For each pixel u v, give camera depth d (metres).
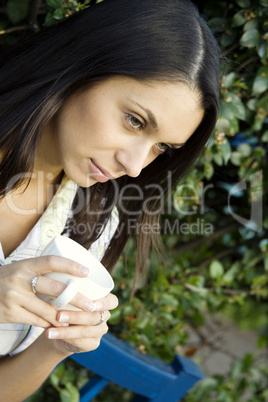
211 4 1.85
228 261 2.41
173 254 2.29
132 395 2.25
